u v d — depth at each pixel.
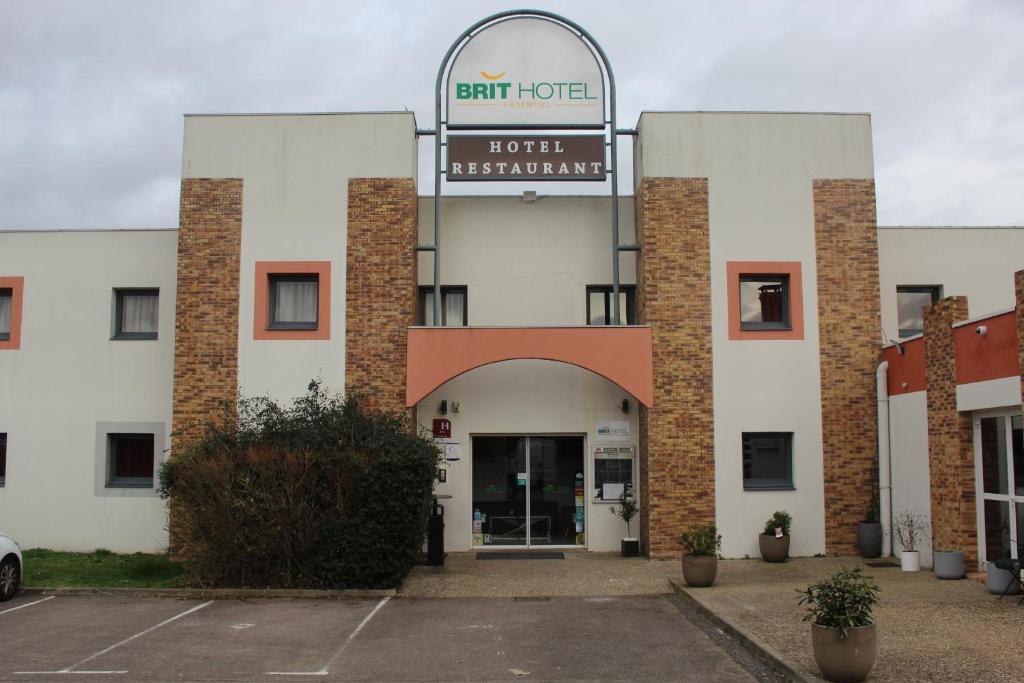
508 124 17.64
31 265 18.67
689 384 16.91
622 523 17.69
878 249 18.38
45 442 18.19
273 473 13.84
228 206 17.39
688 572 13.34
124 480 18.23
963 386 13.91
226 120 17.59
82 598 13.09
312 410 14.79
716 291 17.17
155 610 12.20
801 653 9.10
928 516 15.18
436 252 17.36
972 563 13.83
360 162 17.47
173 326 18.41
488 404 17.88
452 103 17.67
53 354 18.42
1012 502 12.91
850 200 17.56
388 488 13.69
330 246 17.28
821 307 17.30
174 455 15.35
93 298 18.55
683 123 17.52
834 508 16.88
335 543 13.62
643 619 11.55
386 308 17.09
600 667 9.05
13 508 18.02
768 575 14.67
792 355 17.14
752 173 17.47
